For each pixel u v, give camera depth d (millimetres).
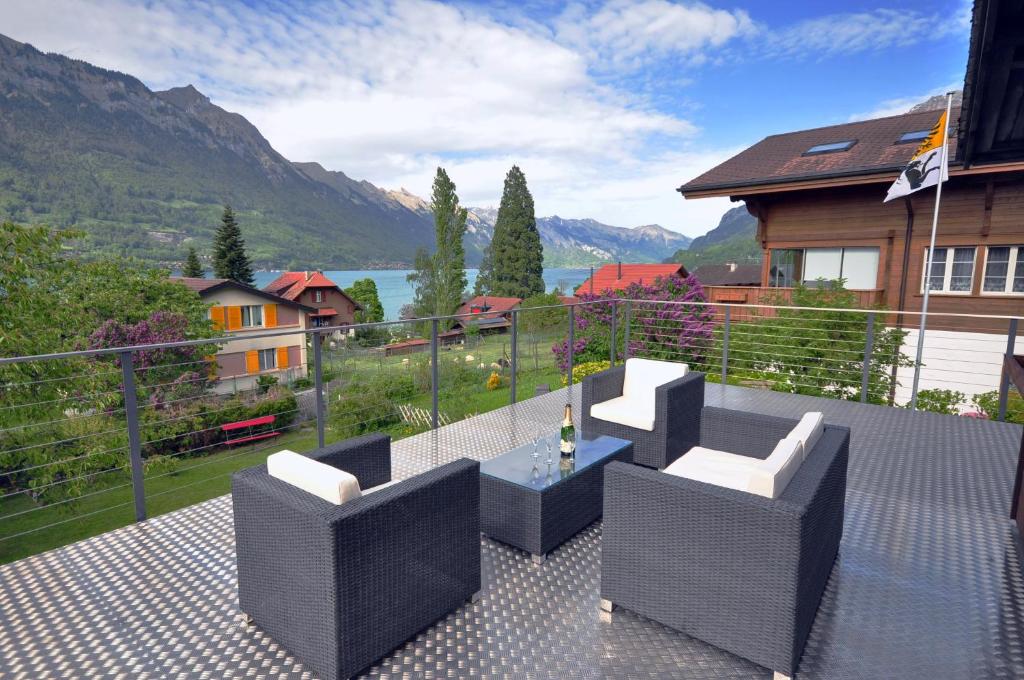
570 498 2721
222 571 2457
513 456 3039
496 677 1813
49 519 9766
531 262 47531
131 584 2354
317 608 1763
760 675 1827
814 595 1956
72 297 11227
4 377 7965
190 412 11883
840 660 1855
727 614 1853
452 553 2090
